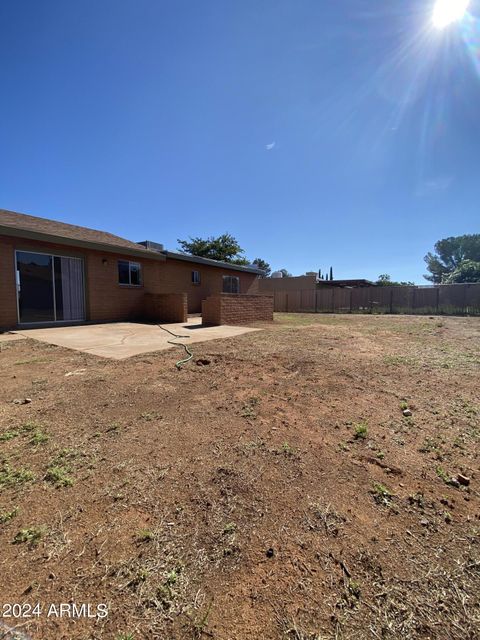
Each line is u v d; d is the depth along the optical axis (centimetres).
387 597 106
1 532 131
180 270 1388
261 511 146
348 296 1986
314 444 212
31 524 136
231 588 108
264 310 1162
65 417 252
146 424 240
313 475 176
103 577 111
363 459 194
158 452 199
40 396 301
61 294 915
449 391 326
